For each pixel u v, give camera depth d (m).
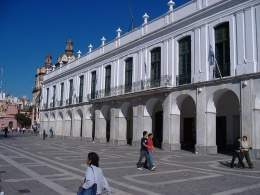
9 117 88.69
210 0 19.91
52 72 48.53
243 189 8.21
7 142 29.34
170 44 23.17
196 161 14.87
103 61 32.81
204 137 19.23
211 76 19.42
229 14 18.58
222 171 11.50
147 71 25.45
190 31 21.39
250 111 16.59
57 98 45.19
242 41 17.67
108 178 9.76
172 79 22.66
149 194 7.60
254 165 13.34
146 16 26.33
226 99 22.61
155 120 27.58
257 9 17.02
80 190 4.98
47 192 7.62
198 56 20.48
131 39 28.02
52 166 12.27
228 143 22.33
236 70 17.80
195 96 20.27
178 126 22.11
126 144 28.00
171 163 14.01
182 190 8.05
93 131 34.94
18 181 8.99
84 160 14.52
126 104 27.61
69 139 38.72
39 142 30.77
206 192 7.83
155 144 26.94
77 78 39.12
